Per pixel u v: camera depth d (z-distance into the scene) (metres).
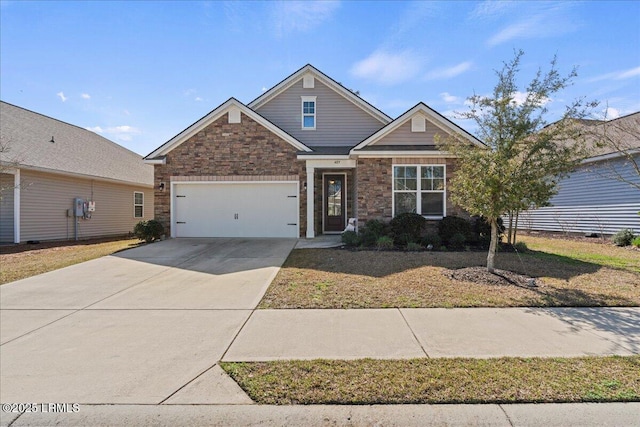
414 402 2.98
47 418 2.84
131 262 9.36
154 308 5.70
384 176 12.35
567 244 12.69
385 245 10.98
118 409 2.95
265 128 13.59
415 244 10.87
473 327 4.71
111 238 17.19
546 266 8.37
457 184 7.63
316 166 13.32
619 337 4.33
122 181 18.39
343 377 3.38
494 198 6.94
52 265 9.14
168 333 4.62
